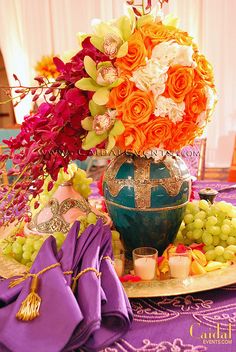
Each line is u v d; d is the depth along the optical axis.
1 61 5.29
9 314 0.69
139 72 0.80
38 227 1.04
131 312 0.72
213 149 4.69
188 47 0.81
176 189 0.96
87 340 0.68
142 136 0.83
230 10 4.36
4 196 0.78
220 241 1.06
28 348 0.62
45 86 0.81
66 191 1.09
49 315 0.67
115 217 1.02
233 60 4.46
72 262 0.79
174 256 0.91
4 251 1.04
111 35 0.80
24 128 0.83
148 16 0.86
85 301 0.69
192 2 4.44
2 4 4.84
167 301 0.84
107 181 1.01
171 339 0.70
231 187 1.68
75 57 0.84
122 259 0.94
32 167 0.79
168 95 0.82
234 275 0.91
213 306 0.82
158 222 0.98
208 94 0.89
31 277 0.75
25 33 4.93
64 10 4.82
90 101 0.82
